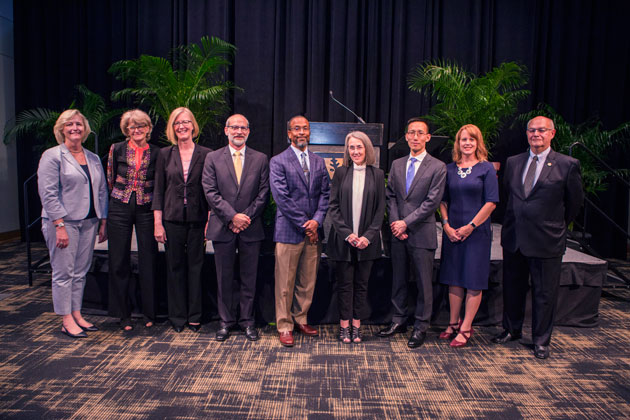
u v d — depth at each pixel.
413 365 2.43
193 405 1.98
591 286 3.05
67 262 2.66
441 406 2.01
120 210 2.76
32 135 5.92
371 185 2.62
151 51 5.78
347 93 5.80
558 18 5.76
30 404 1.97
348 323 2.74
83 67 5.89
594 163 5.37
